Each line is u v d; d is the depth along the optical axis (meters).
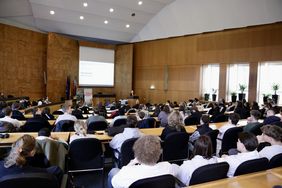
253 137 2.48
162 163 2.12
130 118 3.93
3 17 11.38
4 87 11.03
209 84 12.93
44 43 13.02
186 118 6.01
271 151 2.69
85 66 14.77
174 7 12.56
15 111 5.90
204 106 10.28
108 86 15.68
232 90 11.96
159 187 1.78
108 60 15.62
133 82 15.88
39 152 2.77
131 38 15.53
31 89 12.34
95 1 11.75
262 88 10.96
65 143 3.39
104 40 15.28
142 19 13.80
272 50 10.42
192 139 4.05
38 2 11.04
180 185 2.31
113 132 4.05
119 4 12.21
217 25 11.68
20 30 11.71
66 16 12.38
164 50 14.44
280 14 9.62
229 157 2.49
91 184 3.54
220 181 1.77
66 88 13.38
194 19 12.24
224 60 11.96
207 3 11.31
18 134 3.84
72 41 14.01
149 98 15.12
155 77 14.88
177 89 13.90
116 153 3.70
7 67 11.15
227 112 8.33
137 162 2.11
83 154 3.35
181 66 13.71
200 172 2.02
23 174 1.73
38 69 12.71
